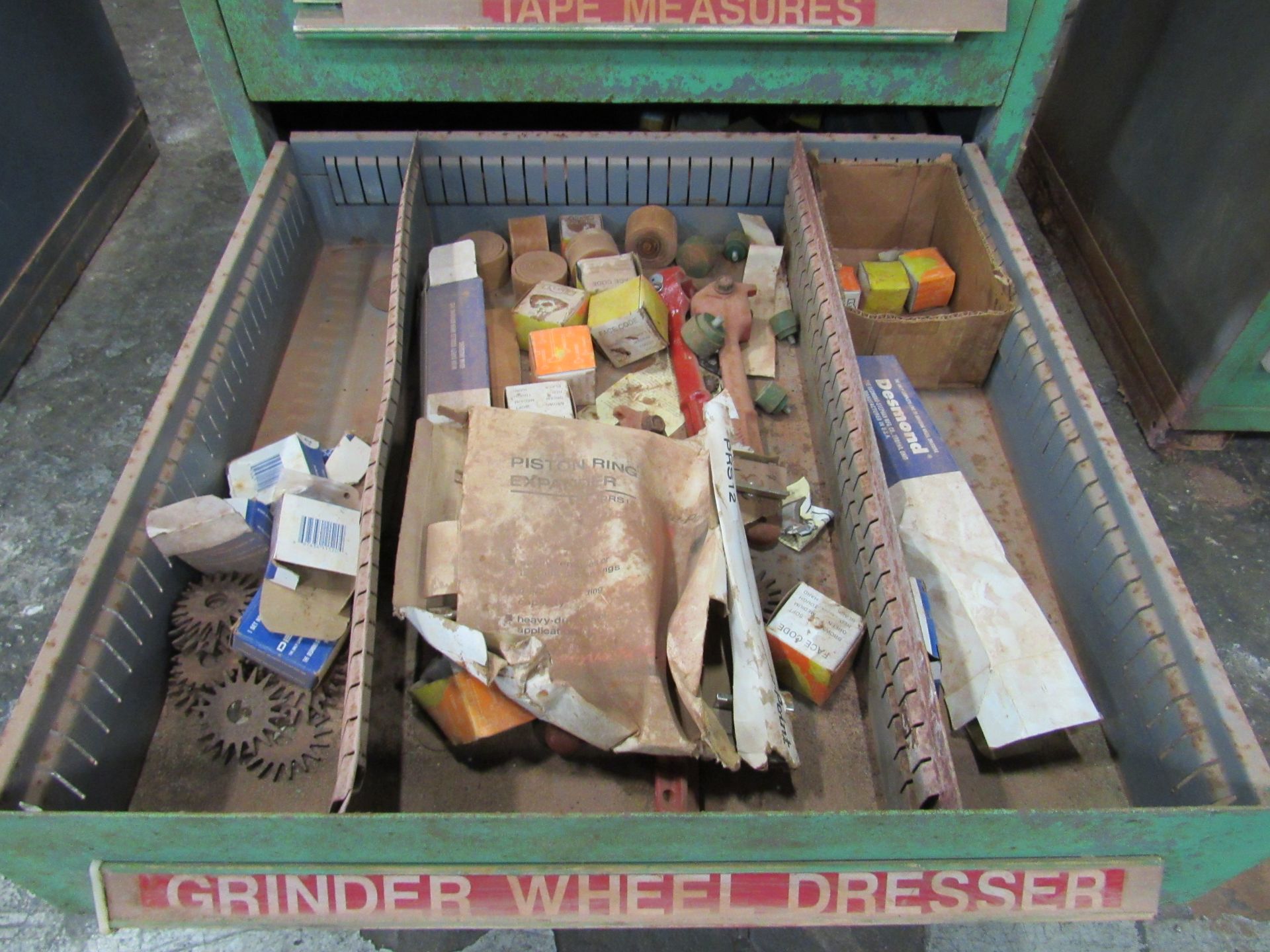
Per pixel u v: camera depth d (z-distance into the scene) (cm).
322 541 126
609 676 111
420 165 174
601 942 145
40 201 227
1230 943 145
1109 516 127
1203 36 188
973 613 129
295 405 163
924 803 101
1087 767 123
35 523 196
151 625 124
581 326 161
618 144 175
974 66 162
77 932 146
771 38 154
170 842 94
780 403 162
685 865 99
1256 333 177
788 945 145
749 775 121
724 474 125
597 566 114
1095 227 230
